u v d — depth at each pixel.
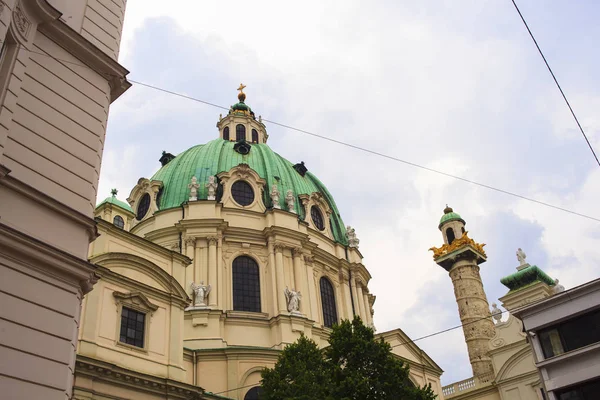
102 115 20.81
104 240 35.78
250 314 51.09
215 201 55.50
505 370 55.91
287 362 36.59
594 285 34.50
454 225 78.38
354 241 63.44
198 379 44.66
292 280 54.12
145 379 33.09
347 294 59.06
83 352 31.16
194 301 49.56
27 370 14.99
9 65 17.39
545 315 36.06
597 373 32.84
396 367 35.84
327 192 68.06
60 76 19.64
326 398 32.91
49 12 19.30
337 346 37.06
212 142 65.69
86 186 19.02
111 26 23.23
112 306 33.97
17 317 15.28
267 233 55.19
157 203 59.03
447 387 61.19
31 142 17.70
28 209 16.70
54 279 16.72
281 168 63.69
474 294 71.31
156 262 38.72
